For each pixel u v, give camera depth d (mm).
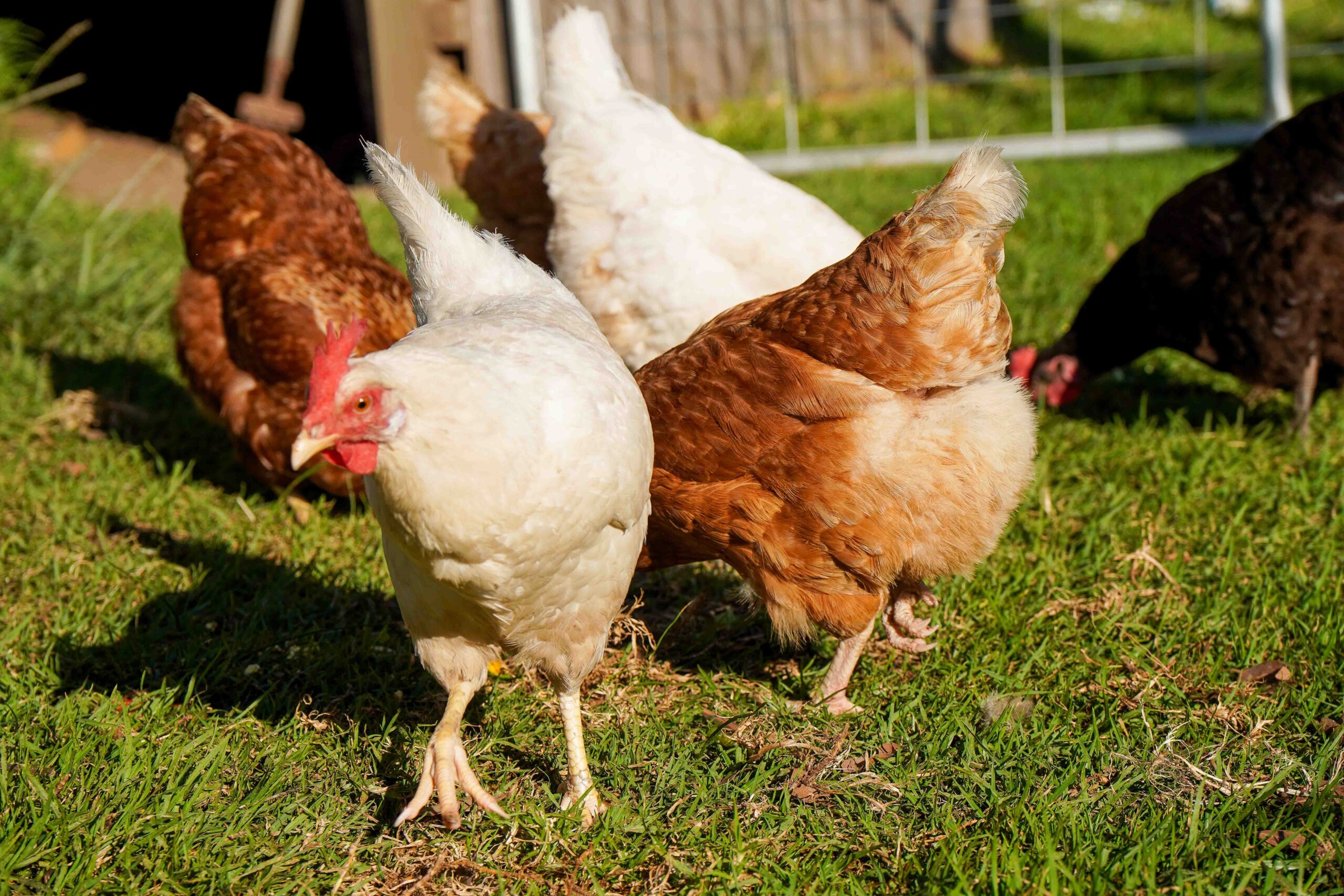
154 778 3084
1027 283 7395
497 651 2910
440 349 2498
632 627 3865
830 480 3225
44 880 2719
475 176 5855
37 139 11188
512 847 2932
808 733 3381
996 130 13102
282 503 4938
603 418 2635
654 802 3084
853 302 3207
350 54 12367
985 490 3219
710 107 13219
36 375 6137
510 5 10688
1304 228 4871
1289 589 3949
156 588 4180
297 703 3541
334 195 5590
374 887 2803
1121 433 5434
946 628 3922
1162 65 12625
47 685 3582
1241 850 2711
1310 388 5148
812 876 2768
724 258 4418
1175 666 3631
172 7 12891
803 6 13656
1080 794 2977
